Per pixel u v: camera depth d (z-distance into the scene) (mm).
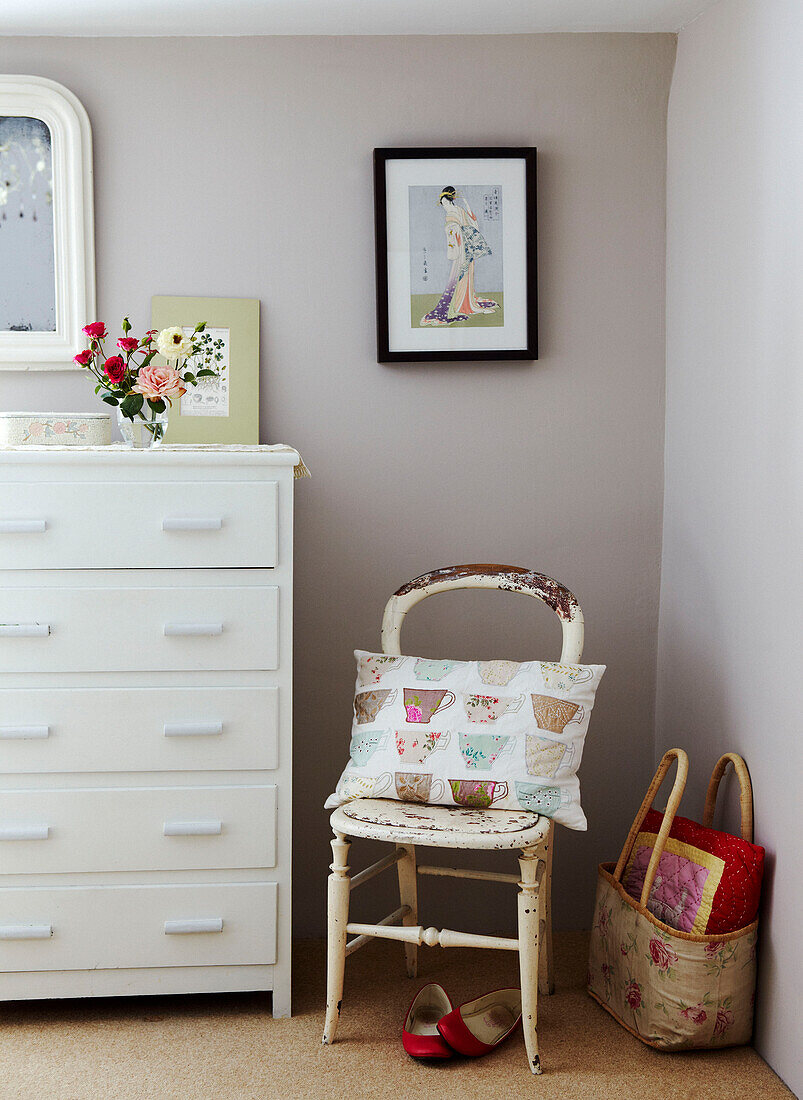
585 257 2570
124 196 2467
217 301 2484
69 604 2023
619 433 2605
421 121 2516
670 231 2559
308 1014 2176
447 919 2621
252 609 2059
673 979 1964
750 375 2086
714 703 2293
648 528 2627
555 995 2277
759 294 2039
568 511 2607
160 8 2291
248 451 2080
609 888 2205
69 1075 1929
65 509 2014
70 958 2076
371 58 2496
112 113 2453
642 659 2648
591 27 2488
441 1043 1985
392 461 2564
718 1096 1878
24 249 2441
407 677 2111
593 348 2588
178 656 2051
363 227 2523
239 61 2473
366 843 2607
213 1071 1949
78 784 2053
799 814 1870
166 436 2480
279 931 2123
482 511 2592
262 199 2498
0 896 2051
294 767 2584
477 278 2521
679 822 2154
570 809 1977
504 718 2014
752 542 2080
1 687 2023
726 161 2203
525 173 2504
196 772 2072
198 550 2043
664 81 2543
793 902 1886
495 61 2516
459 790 1975
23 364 2451
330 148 2504
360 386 2547
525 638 2615
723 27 2223
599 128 2547
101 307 2480
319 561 2566
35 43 2434
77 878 2066
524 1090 1896
